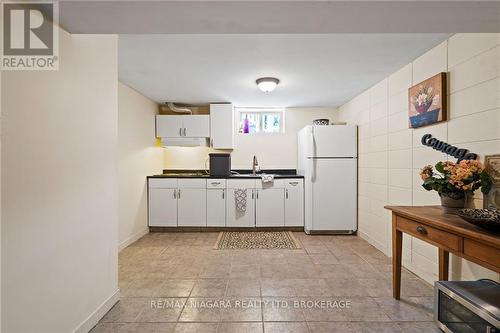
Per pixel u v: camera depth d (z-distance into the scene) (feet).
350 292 6.64
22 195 3.68
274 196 12.67
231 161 14.67
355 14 4.09
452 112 6.33
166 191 12.66
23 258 3.69
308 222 12.03
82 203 4.98
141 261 8.85
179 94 12.08
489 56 5.37
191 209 12.69
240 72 9.15
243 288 6.88
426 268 7.23
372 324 5.31
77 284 4.83
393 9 3.93
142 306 6.01
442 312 5.02
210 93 11.91
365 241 11.06
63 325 4.47
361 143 11.55
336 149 11.93
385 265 8.44
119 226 10.03
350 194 11.93
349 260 8.89
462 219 4.75
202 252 9.74
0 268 3.38
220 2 3.73
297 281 7.28
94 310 5.33
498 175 5.07
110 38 5.97
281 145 14.70
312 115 14.60
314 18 4.21
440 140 6.72
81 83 4.96
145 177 12.45
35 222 3.89
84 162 5.04
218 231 12.81
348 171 11.93
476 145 5.67
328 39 6.68
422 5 3.82
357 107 12.01
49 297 4.17
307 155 12.05
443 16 4.17
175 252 9.75
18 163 3.61
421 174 6.03
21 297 3.67
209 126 13.75
